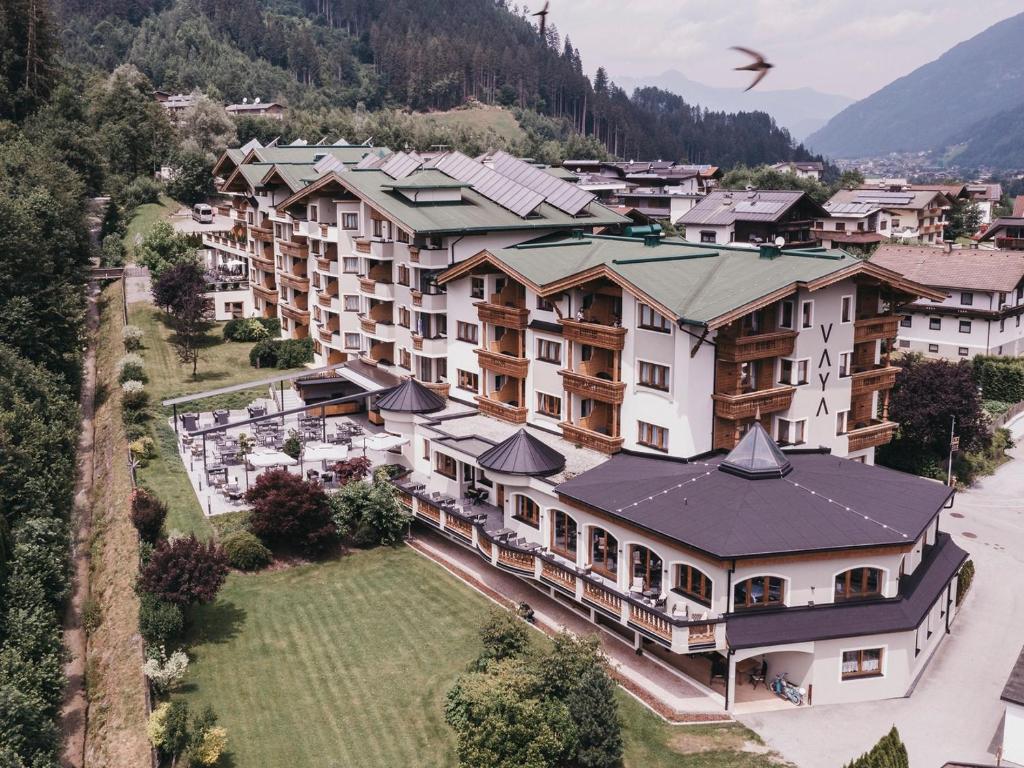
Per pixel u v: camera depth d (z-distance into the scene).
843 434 55.56
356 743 38.00
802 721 39.75
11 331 73.81
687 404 48.72
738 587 41.22
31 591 45.75
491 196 73.94
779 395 50.88
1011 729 35.94
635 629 42.19
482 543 50.97
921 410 68.06
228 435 69.38
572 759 36.31
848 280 53.00
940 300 55.50
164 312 97.31
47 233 93.38
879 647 41.44
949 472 67.69
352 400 72.50
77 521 60.06
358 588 50.75
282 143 185.88
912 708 40.88
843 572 41.94
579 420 55.50
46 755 37.56
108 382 81.31
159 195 141.62
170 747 36.50
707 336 48.81
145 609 43.84
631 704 40.62
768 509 42.59
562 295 55.00
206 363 86.25
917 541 42.03
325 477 61.06
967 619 49.19
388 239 71.56
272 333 94.31
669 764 36.75
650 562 44.97
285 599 49.41
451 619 47.50
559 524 50.56
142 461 63.00
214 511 56.53
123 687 42.16
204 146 167.25
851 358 54.91
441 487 59.28
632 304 51.09
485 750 34.81
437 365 68.19
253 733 38.56
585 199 74.50
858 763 32.50
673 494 44.88
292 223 89.06
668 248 59.94
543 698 37.22
